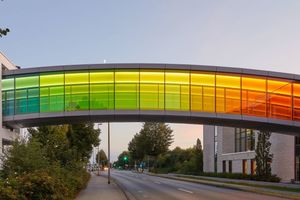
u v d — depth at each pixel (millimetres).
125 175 82438
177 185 42969
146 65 41000
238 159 65625
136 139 145500
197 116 40844
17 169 19312
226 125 45406
